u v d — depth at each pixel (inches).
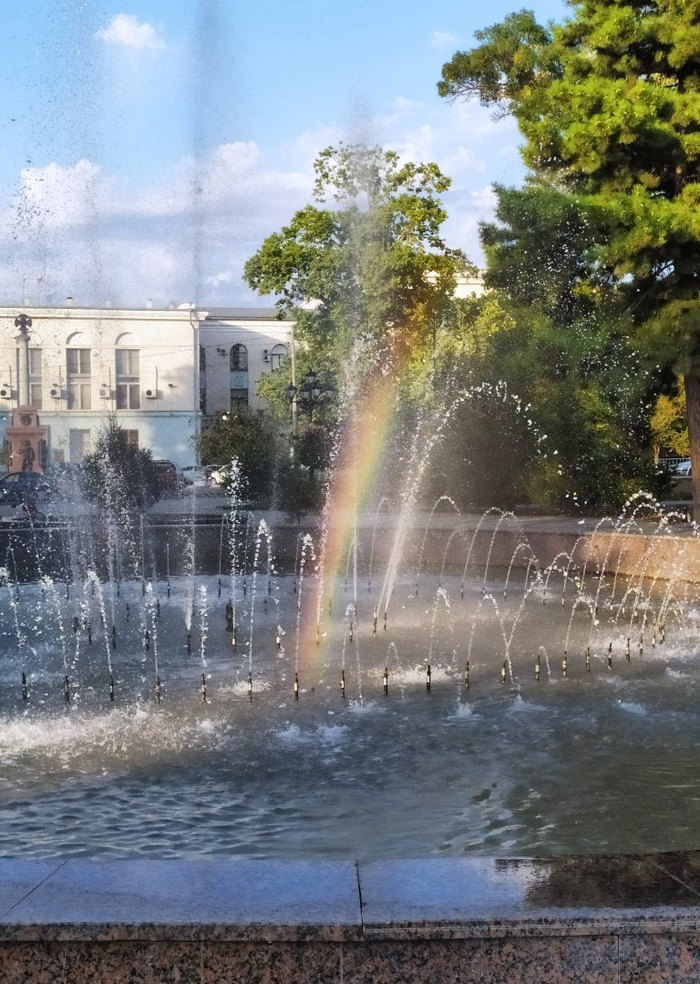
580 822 190.5
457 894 104.8
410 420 1019.3
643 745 243.1
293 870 110.9
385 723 265.1
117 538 676.7
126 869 111.0
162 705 287.3
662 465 920.3
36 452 1449.3
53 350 1939.0
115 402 1974.7
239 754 237.5
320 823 190.9
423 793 208.2
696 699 289.3
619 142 629.3
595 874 109.1
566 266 837.2
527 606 482.6
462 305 1341.0
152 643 394.6
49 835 185.0
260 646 386.0
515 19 901.8
